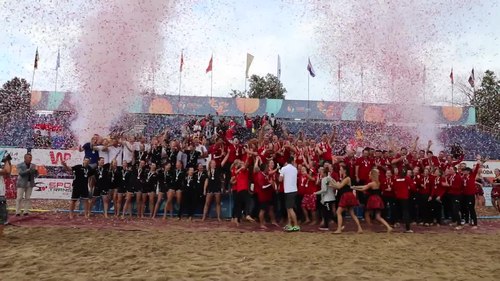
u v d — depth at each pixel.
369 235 10.81
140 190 13.06
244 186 12.22
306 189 12.67
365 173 13.48
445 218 14.20
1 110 37.34
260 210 11.91
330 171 12.16
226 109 28.66
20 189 12.60
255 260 7.45
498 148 26.05
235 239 9.74
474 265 7.42
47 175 16.27
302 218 13.02
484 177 18.69
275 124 25.77
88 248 8.32
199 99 28.45
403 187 12.00
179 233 10.38
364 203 13.20
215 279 6.05
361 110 27.23
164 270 6.54
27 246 8.41
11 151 16.08
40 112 26.02
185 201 13.28
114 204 12.99
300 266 6.99
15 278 6.02
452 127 27.56
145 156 14.00
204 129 24.44
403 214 11.85
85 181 12.55
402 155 13.63
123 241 9.15
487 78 42.91
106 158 13.72
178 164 13.17
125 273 6.36
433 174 13.30
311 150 14.46
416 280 6.23
